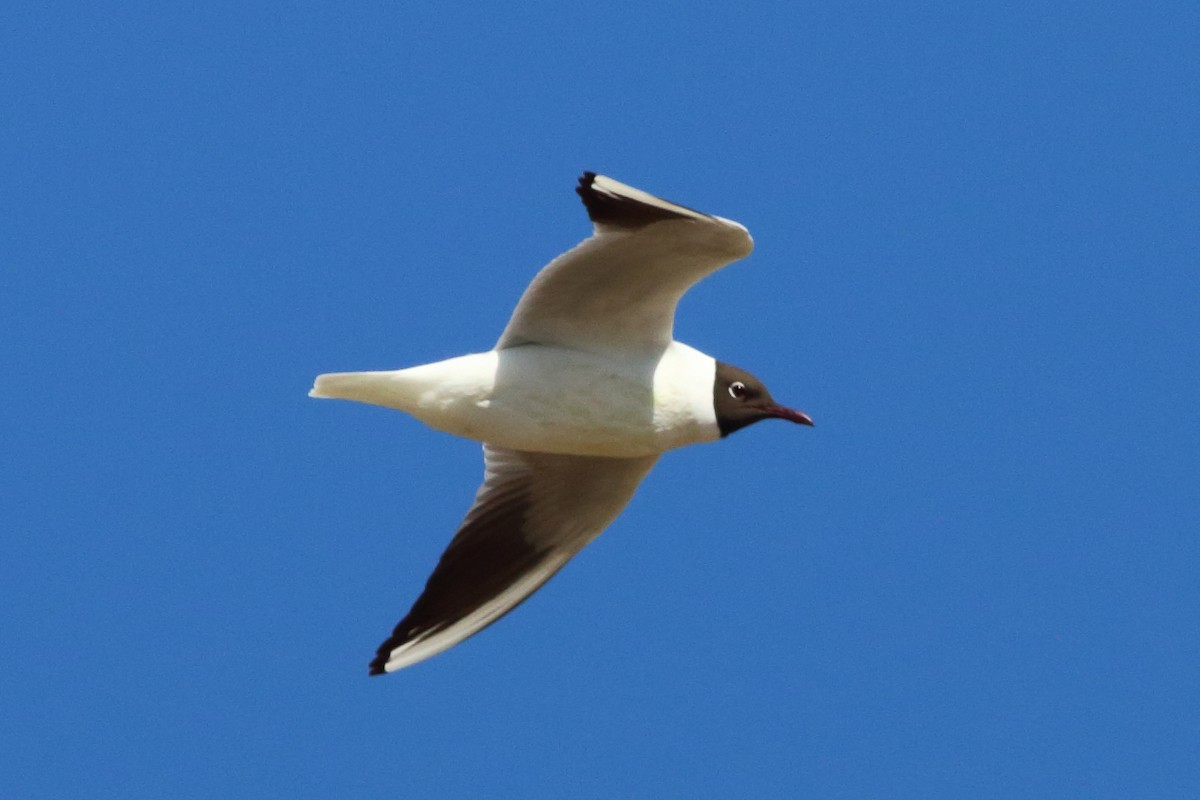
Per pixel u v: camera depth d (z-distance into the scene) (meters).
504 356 14.27
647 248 13.52
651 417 14.45
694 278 13.84
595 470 15.35
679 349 14.61
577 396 14.27
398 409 14.44
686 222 13.13
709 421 14.55
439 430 14.47
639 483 15.41
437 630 15.48
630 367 14.40
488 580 15.64
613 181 13.09
